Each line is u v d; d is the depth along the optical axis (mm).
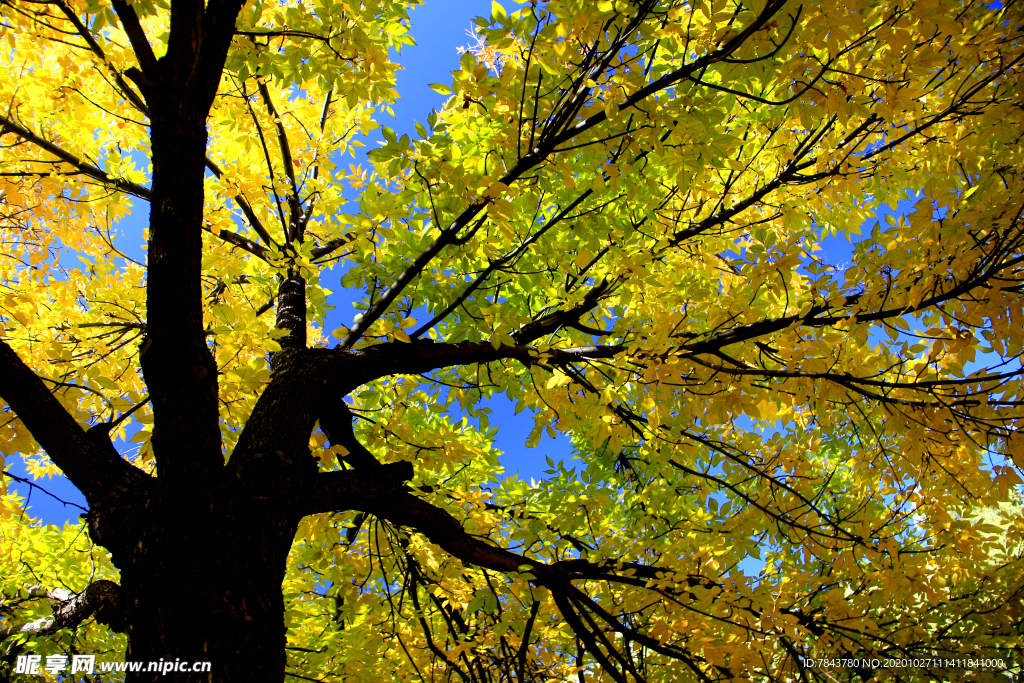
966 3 2566
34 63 3238
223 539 1938
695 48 2559
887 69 2398
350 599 3299
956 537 3199
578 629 2688
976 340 2523
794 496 3510
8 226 3404
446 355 3121
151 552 1881
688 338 2779
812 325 2818
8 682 3824
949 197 2467
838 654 3182
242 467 2275
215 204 3369
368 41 2861
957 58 2537
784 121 3055
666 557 3068
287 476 2283
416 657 3488
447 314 3336
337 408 2959
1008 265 2340
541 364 2941
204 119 2229
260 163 3998
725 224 3418
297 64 2947
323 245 3879
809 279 3279
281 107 4031
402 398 3508
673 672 3539
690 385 2812
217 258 3156
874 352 2807
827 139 3189
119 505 2078
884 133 3023
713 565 2844
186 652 1693
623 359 2791
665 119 2443
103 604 1986
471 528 3586
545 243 3053
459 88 2453
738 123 3498
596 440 2832
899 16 2066
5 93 2984
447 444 3268
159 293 2066
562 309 3568
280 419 2510
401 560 3578
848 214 3918
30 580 4387
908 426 2773
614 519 4945
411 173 2773
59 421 2188
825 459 5020
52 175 3125
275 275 3883
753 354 3029
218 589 1829
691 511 4125
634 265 2818
